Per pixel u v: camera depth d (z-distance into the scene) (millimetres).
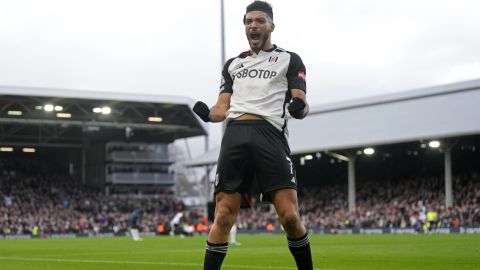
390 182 69438
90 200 80750
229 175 7199
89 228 71562
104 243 39094
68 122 71562
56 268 16109
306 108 7074
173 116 76625
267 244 33969
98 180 85500
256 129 7176
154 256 22016
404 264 17047
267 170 7109
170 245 34188
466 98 59875
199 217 81188
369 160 78938
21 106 71375
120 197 83062
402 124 60844
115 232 71500
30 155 87375
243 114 7277
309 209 72312
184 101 72625
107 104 72000
